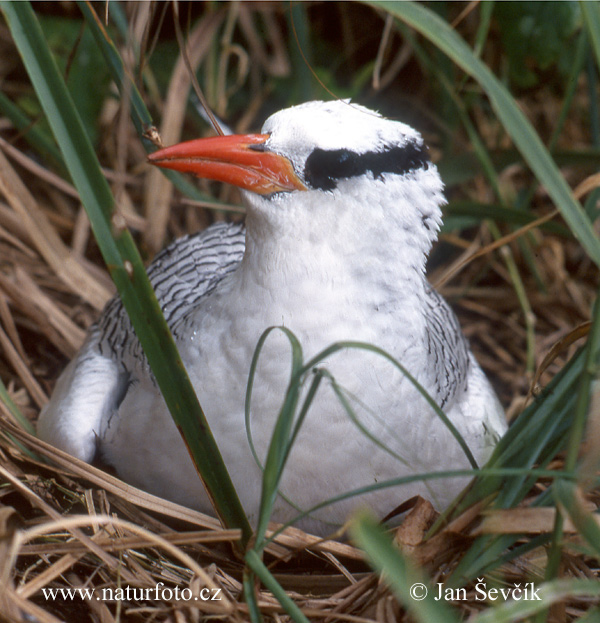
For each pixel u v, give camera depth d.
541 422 5.28
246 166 5.80
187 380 5.31
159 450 6.48
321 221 5.80
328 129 5.71
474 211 9.20
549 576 4.94
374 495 6.39
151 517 6.58
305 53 10.16
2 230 10.17
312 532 6.75
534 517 5.03
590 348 4.73
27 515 6.62
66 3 11.45
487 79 4.88
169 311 7.07
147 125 6.20
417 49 10.24
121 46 9.84
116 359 7.25
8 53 12.29
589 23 4.96
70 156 5.13
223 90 11.18
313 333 5.91
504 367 10.45
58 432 6.90
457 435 5.29
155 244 10.77
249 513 6.44
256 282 5.96
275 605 5.62
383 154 5.78
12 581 5.60
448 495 6.69
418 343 6.20
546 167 4.84
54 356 9.48
